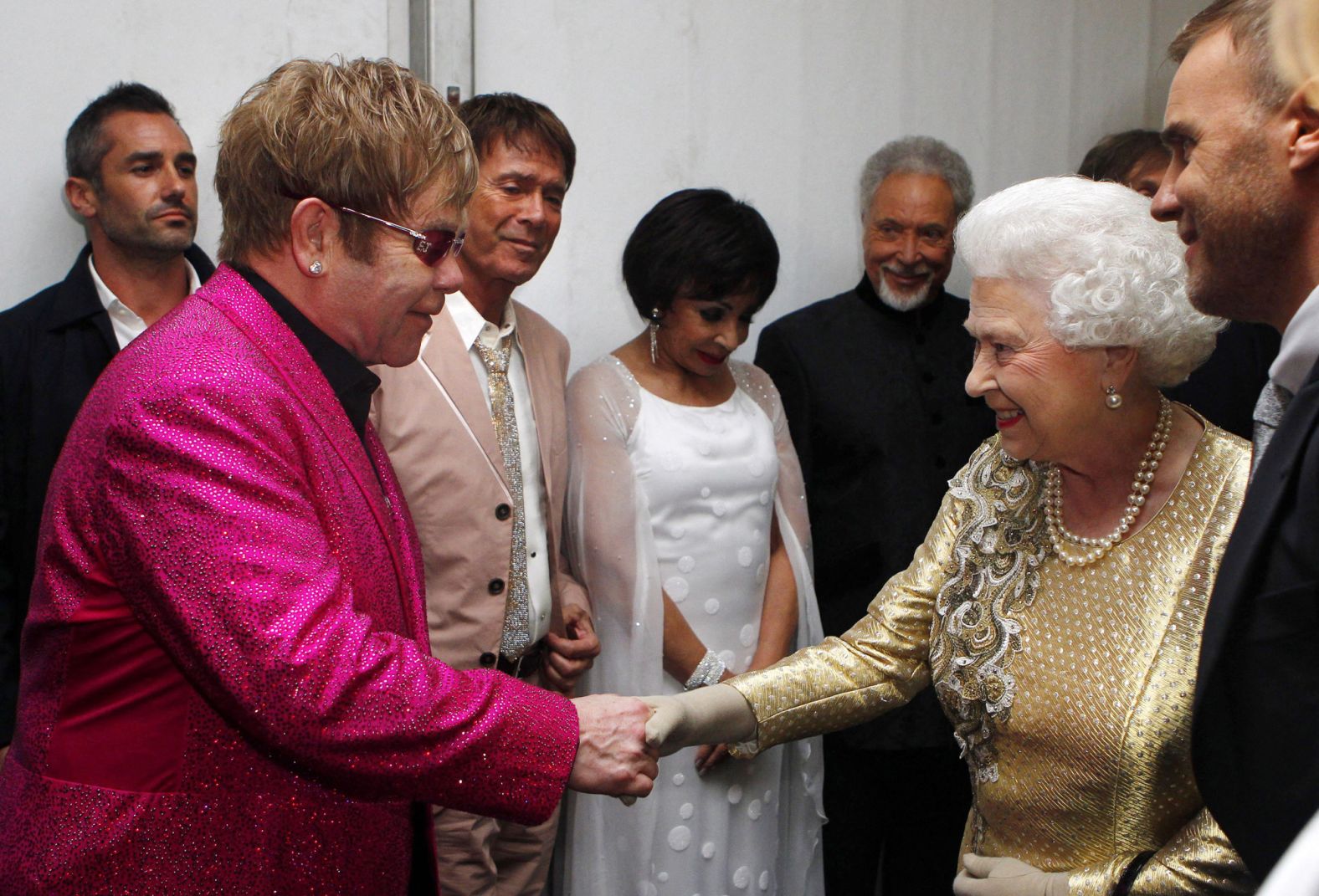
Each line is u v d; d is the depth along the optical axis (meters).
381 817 1.22
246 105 1.23
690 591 2.12
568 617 2.12
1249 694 1.01
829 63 3.06
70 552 1.11
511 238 2.02
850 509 2.47
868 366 2.53
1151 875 1.20
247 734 1.11
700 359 2.17
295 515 1.12
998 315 1.28
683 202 2.15
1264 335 2.43
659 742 1.33
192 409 1.09
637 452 2.13
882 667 1.52
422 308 1.27
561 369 2.22
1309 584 0.96
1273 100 0.98
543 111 2.10
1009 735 1.35
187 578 1.06
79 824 1.10
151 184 2.10
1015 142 3.41
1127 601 1.26
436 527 1.91
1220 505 1.23
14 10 2.20
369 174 1.18
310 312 1.24
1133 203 1.27
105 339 2.07
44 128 2.25
